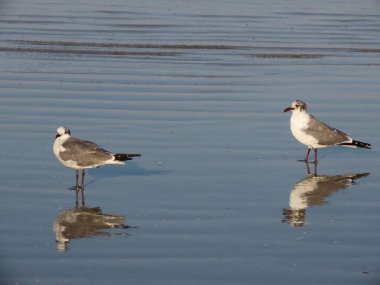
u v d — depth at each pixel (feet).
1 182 53.72
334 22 149.28
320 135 61.05
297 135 61.52
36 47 109.19
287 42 121.29
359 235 45.57
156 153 61.52
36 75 89.66
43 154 60.44
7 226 45.83
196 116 73.41
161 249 42.80
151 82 88.48
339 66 102.47
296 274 40.01
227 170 58.03
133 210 49.11
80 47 110.63
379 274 40.11
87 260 41.19
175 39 120.67
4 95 78.84
